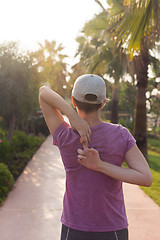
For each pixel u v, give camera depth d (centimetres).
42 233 364
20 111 1046
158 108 3506
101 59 1291
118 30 569
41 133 2167
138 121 1180
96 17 1019
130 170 122
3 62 1012
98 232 128
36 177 695
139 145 1177
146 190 582
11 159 913
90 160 122
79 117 129
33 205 475
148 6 523
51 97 133
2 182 553
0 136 1148
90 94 128
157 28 539
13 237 353
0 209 454
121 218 131
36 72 1089
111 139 127
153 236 355
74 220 131
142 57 1121
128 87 3334
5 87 999
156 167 1013
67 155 132
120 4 697
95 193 128
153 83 3128
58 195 536
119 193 133
